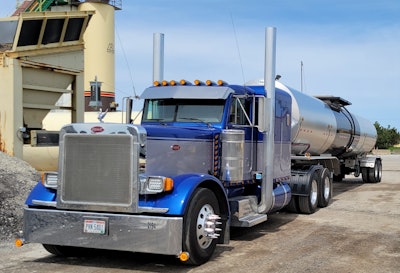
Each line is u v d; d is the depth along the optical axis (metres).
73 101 15.70
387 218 11.80
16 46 13.50
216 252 7.93
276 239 9.09
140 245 6.42
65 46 15.06
